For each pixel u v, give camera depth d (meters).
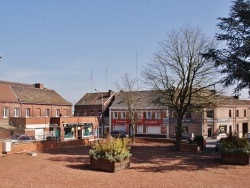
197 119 56.81
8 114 49.88
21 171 16.56
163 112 61.06
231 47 25.19
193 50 31.94
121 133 60.25
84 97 75.88
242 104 65.88
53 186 13.30
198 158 23.33
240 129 65.00
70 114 63.41
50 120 51.88
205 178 15.56
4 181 14.03
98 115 70.75
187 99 33.72
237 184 14.23
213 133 58.00
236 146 20.36
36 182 13.99
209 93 32.69
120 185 13.75
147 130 62.88
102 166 17.22
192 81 32.12
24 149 25.41
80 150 27.53
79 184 13.80
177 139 31.98
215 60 25.39
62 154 24.31
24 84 63.88
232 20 25.83
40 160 20.67
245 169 18.30
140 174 16.34
